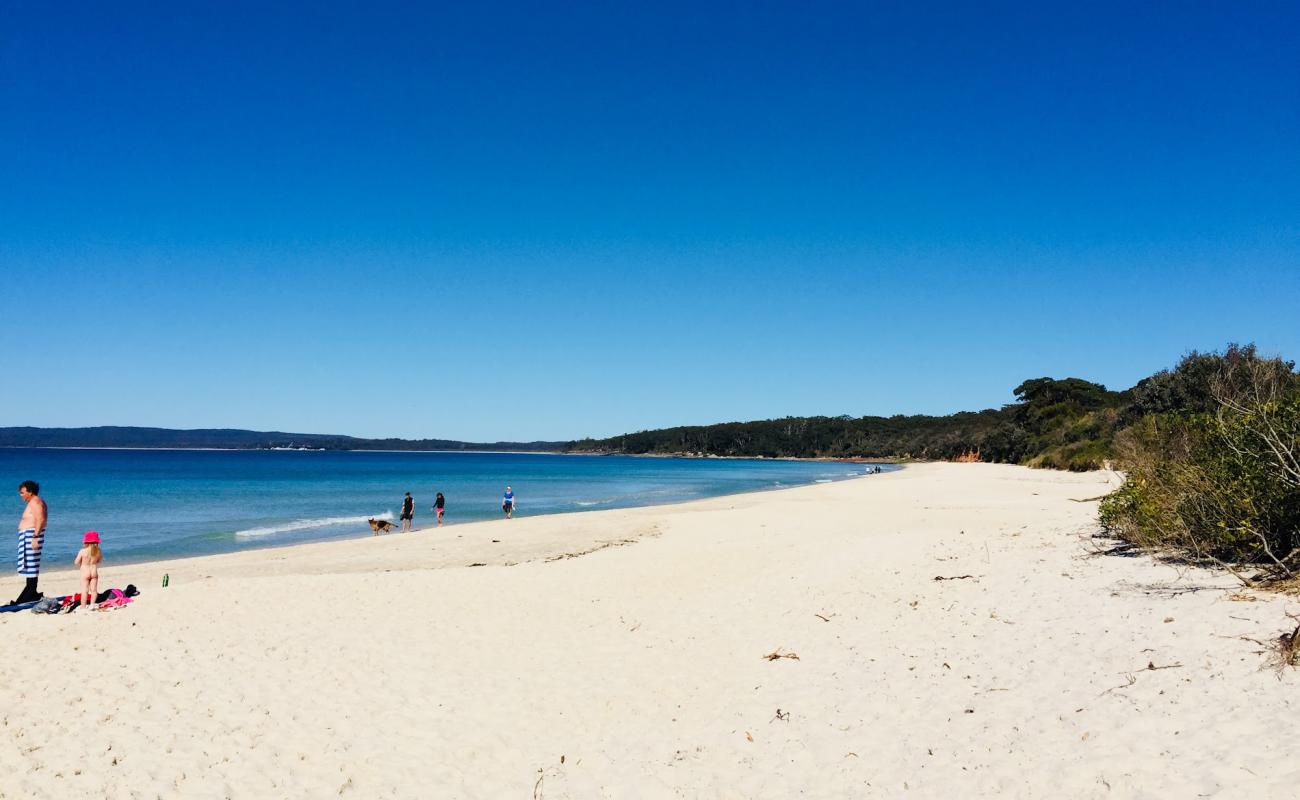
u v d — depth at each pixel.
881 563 13.46
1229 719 4.73
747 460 198.50
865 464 148.62
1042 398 84.56
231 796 5.74
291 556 20.67
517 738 6.73
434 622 10.72
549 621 10.83
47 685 7.95
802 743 6.05
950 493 35.34
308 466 106.25
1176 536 10.05
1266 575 7.85
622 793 5.63
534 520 29.70
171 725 7.01
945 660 7.27
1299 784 3.81
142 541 25.47
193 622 10.46
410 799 5.69
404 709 7.43
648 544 20.58
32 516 11.48
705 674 8.16
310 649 9.32
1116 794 4.25
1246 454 8.80
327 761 6.31
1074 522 16.92
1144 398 37.38
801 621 9.85
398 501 44.06
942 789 4.85
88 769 6.13
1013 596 9.22
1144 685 5.56
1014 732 5.38
